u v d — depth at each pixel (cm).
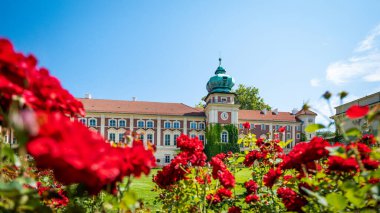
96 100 4866
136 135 237
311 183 238
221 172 356
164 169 375
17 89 119
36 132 105
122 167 140
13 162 153
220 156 591
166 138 4806
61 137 110
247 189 442
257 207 408
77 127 127
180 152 385
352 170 238
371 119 177
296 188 292
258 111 5594
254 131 5262
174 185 416
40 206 147
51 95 136
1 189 132
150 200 920
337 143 245
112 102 4897
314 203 240
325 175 271
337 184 250
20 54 126
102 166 115
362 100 2209
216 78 5122
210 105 4703
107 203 186
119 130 4650
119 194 193
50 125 107
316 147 240
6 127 141
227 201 438
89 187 145
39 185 297
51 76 145
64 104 147
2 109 135
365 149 232
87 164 108
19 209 139
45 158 111
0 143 151
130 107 4834
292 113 5781
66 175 113
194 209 394
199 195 414
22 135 108
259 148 516
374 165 228
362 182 244
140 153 157
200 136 4925
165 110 4934
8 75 124
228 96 4828
